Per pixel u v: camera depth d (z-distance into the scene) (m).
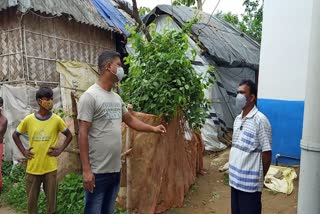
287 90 6.12
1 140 4.67
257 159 3.02
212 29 10.45
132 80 4.46
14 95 6.48
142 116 3.90
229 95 9.56
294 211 4.44
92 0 9.09
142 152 3.99
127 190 3.99
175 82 4.23
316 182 1.98
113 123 2.75
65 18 7.34
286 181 5.31
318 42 1.92
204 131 8.32
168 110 4.14
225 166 6.50
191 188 5.32
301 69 5.95
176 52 4.26
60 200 4.29
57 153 3.82
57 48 7.18
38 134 3.75
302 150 2.05
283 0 6.01
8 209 4.68
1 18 6.58
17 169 5.89
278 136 6.25
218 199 4.94
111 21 8.69
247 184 3.03
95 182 2.72
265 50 6.28
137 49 4.54
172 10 8.70
